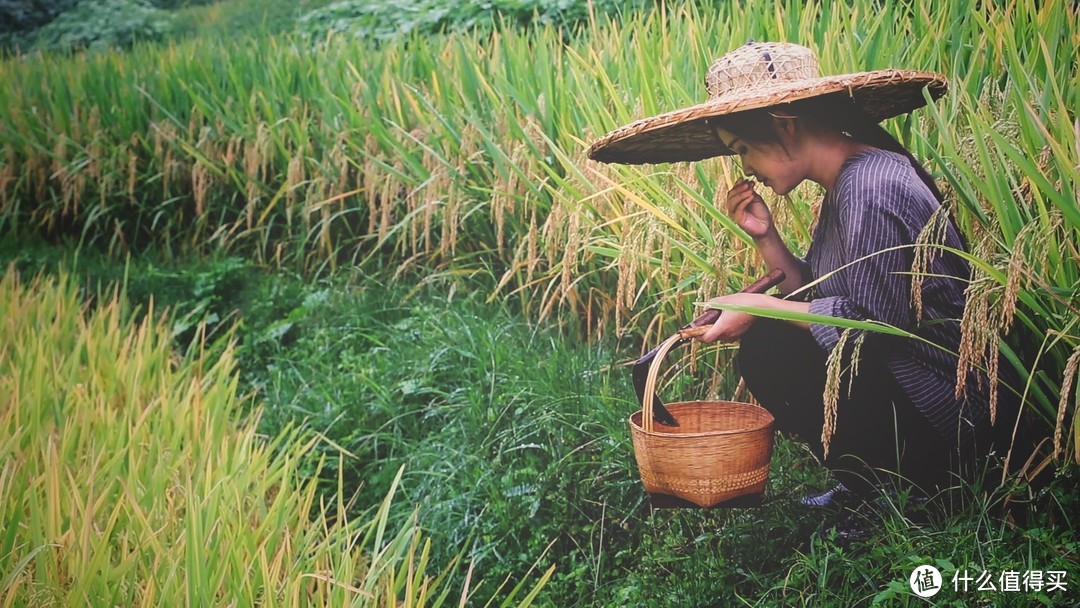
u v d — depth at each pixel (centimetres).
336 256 566
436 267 497
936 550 256
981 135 266
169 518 287
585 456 350
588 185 380
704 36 456
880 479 288
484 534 342
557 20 836
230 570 268
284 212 591
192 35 1283
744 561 291
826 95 272
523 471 351
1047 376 274
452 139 475
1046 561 246
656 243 369
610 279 414
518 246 455
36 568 261
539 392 378
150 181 629
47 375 390
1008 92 292
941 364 270
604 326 410
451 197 456
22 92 745
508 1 869
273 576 265
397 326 467
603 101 448
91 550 272
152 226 639
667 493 282
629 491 333
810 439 299
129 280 596
